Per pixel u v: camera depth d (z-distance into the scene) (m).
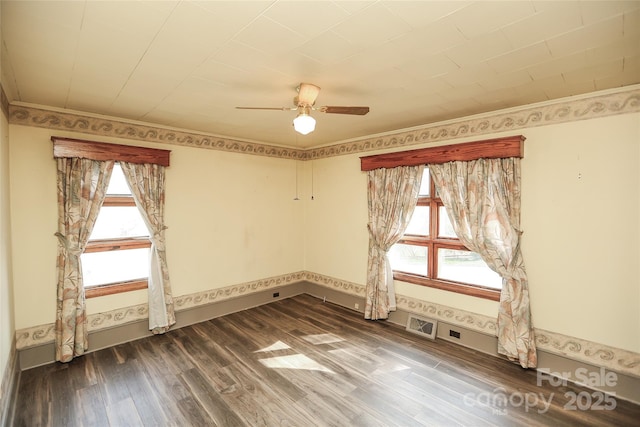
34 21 1.69
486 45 1.98
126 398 2.73
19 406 2.61
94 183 3.49
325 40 1.92
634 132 2.63
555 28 1.78
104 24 1.73
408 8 1.59
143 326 3.94
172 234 4.19
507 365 3.27
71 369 3.17
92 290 3.57
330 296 5.34
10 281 2.87
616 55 2.11
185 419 2.47
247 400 2.71
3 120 2.67
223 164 4.70
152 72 2.39
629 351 2.68
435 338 3.91
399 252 4.45
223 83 2.61
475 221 3.48
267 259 5.28
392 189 4.30
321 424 2.42
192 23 1.73
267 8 1.58
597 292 2.83
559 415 2.52
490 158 3.38
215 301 4.64
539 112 3.11
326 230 5.39
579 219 2.91
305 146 5.56
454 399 2.72
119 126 3.71
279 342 3.81
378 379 3.02
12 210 3.07
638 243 2.64
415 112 3.44
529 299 3.21
